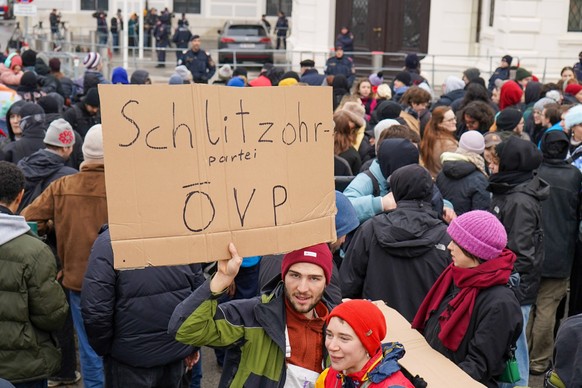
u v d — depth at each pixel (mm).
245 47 32688
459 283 4531
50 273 5262
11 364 5285
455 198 6812
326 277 3795
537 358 7355
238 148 3543
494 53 23922
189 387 6406
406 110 10734
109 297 5176
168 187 3436
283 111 3619
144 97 3400
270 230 3598
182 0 44125
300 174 3664
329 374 3684
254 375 3812
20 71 16453
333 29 28094
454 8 25297
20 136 9484
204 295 3650
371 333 3506
